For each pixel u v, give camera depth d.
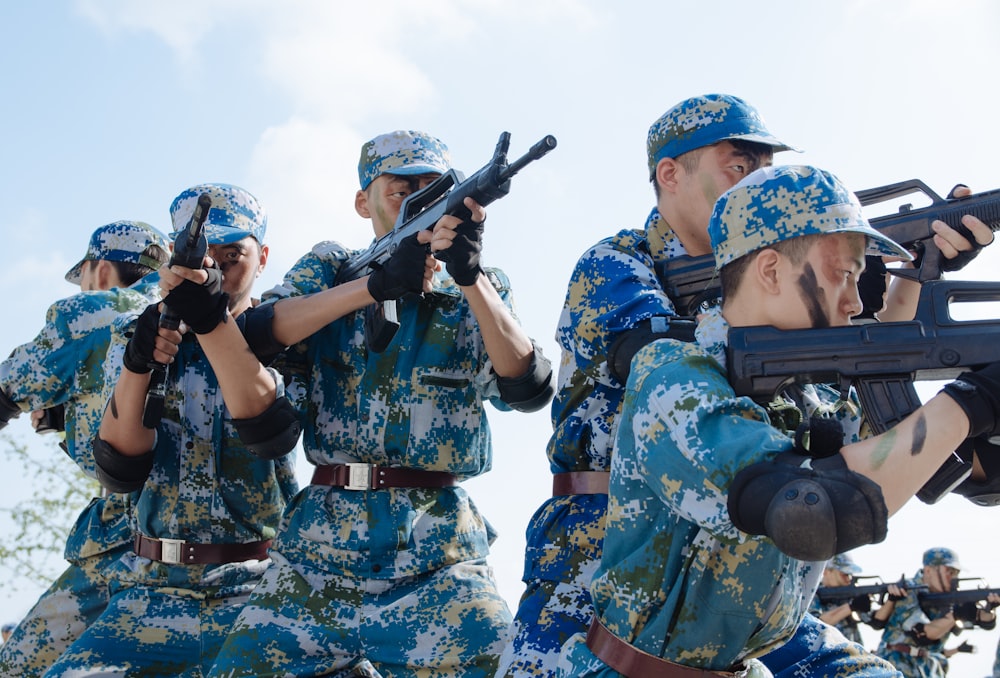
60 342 6.21
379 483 5.16
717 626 3.35
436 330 5.29
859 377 3.19
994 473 3.41
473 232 4.81
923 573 12.75
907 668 12.57
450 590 5.06
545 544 4.31
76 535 6.34
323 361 5.33
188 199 5.77
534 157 4.45
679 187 4.55
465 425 5.31
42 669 6.32
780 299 3.35
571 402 4.53
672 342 3.46
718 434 3.13
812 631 4.21
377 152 5.57
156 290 6.55
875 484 2.86
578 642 3.72
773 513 2.89
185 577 5.56
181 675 5.49
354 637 4.93
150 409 5.14
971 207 4.67
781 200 3.33
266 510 5.70
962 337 3.13
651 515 3.40
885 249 3.46
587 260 4.51
